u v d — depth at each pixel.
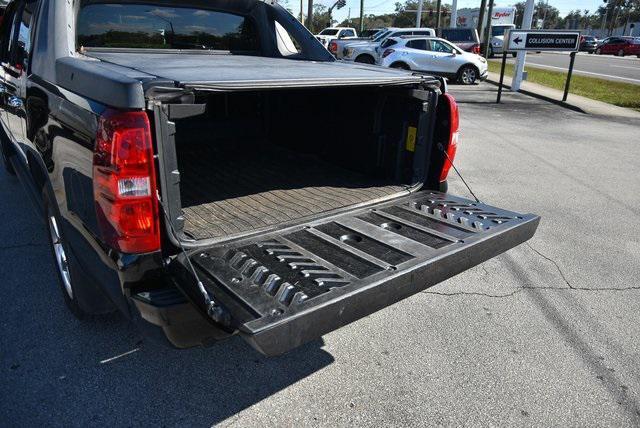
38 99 2.78
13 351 2.84
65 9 2.90
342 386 2.67
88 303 2.74
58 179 2.51
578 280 3.88
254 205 3.08
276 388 2.64
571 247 4.48
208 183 3.54
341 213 2.90
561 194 6.00
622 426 2.45
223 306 1.89
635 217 5.28
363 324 3.23
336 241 2.51
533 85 17.84
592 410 2.54
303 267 2.21
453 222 2.76
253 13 4.22
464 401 2.58
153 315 1.99
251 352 2.92
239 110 4.66
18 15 3.79
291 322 1.83
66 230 2.56
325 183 3.49
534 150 8.33
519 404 2.57
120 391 2.58
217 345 2.97
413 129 3.19
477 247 2.50
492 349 3.00
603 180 6.64
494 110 12.70
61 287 3.18
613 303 3.56
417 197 3.18
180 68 2.65
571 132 10.03
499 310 3.43
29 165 3.41
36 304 3.30
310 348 2.98
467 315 3.36
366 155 3.61
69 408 2.45
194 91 2.09
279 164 4.00
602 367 2.87
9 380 2.62
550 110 12.93
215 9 3.99
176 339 2.03
